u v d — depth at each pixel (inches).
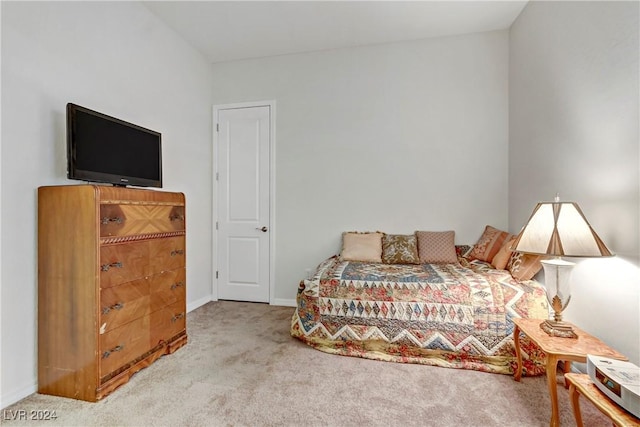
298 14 107.7
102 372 66.7
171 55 117.1
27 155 68.6
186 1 100.8
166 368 79.7
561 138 82.6
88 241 65.9
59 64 75.8
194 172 131.1
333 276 94.6
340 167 132.8
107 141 76.7
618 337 61.2
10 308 65.2
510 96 116.9
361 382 73.5
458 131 122.7
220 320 116.3
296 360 84.4
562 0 81.9
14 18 65.9
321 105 134.0
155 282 82.9
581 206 73.9
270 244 139.0
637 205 56.7
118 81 93.7
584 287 72.4
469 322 81.4
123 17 95.3
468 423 59.2
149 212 80.9
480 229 121.6
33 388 68.8
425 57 124.7
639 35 56.2
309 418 60.6
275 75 137.9
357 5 102.8
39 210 69.1
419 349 84.2
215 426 58.3
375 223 130.0
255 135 140.1
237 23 113.3
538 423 59.2
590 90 70.6
